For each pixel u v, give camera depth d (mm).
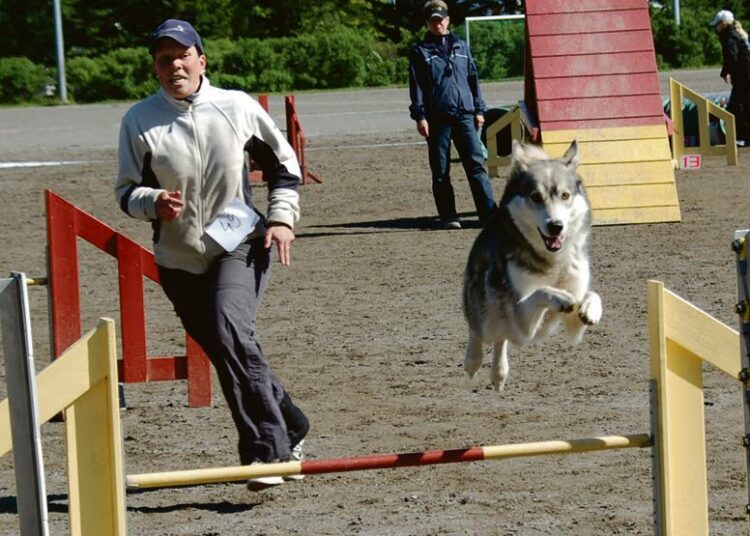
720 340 6641
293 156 9039
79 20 76438
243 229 8750
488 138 25469
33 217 24469
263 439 8664
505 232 10281
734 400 11039
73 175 31172
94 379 6094
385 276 17547
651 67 21984
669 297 6578
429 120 20953
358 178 29484
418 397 11562
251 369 8648
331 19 84688
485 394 11594
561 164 10406
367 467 6930
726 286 15734
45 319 15836
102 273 18734
